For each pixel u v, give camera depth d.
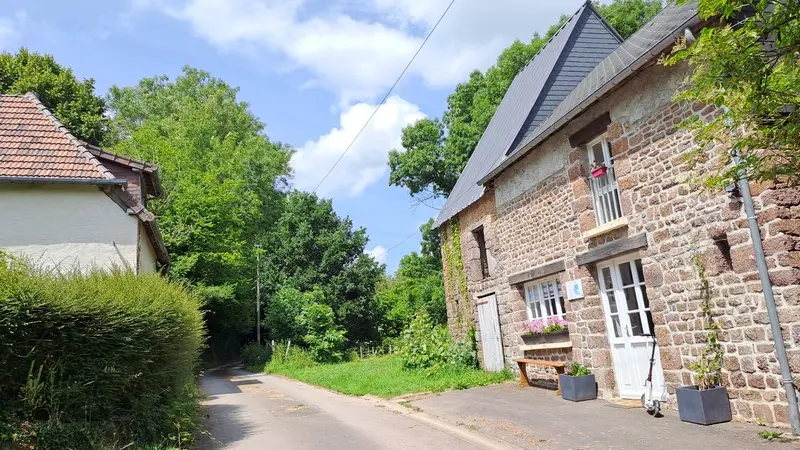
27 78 25.92
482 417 8.51
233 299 26.09
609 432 6.83
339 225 39.88
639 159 8.27
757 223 6.41
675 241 7.62
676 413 7.46
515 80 18.19
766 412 6.34
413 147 29.59
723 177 4.25
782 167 3.99
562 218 10.40
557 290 10.98
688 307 7.42
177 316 7.84
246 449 7.60
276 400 13.69
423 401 10.69
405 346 16.31
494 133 16.80
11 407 6.00
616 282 9.19
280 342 30.59
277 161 36.06
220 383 20.55
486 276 14.52
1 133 12.23
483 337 14.16
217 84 39.22
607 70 9.96
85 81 28.64
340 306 36.78
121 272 8.37
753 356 6.51
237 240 26.81
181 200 23.66
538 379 11.61
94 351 6.61
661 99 7.83
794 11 3.53
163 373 7.43
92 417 6.52
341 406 11.50
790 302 6.06
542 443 6.65
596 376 9.39
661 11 10.76
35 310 6.19
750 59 3.69
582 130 9.64
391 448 7.09
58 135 12.66
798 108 3.72
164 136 30.94
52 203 11.78
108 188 12.09
